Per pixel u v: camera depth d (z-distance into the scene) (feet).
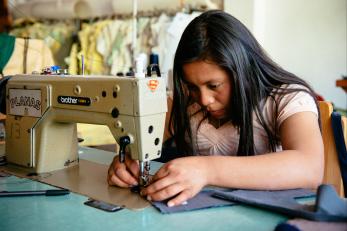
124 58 9.23
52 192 2.71
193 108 3.95
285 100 3.20
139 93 2.59
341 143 3.72
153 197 2.44
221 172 2.48
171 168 2.48
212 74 2.92
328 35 9.18
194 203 2.40
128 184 2.77
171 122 3.90
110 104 2.78
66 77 3.15
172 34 8.92
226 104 3.18
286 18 9.71
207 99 3.07
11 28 10.93
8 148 3.57
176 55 3.08
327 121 3.84
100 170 3.39
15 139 3.48
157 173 2.55
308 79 9.62
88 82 2.93
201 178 2.44
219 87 3.03
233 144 3.74
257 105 3.26
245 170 2.48
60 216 2.30
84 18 10.24
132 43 9.03
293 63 9.82
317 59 9.43
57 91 3.15
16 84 3.44
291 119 3.01
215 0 9.85
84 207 2.45
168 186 2.40
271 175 2.48
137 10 9.55
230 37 2.94
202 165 2.51
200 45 2.84
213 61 2.87
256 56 3.22
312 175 2.54
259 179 2.47
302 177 2.51
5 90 3.61
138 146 2.67
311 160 2.59
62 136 3.40
